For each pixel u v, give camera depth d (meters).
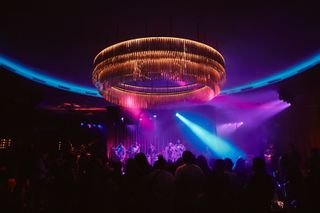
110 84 6.26
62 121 12.06
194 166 4.48
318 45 6.80
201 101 8.74
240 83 10.08
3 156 7.75
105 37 6.19
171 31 5.89
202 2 4.88
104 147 13.27
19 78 8.49
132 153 13.62
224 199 4.18
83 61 7.59
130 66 5.46
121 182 4.75
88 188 4.75
